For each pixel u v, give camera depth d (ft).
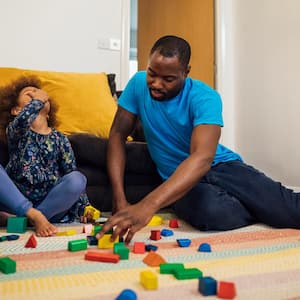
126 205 4.08
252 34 8.87
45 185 4.44
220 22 9.64
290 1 7.72
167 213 5.31
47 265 2.66
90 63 8.41
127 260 2.81
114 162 4.51
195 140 3.83
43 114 4.71
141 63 12.12
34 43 7.95
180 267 2.48
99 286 2.24
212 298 2.08
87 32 8.39
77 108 6.08
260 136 8.57
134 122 4.83
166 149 4.58
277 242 3.52
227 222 4.12
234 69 9.54
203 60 10.20
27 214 3.88
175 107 4.33
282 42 7.93
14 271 2.48
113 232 3.05
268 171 8.29
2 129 4.93
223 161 4.69
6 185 3.99
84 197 4.72
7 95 4.95
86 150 5.06
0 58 7.70
